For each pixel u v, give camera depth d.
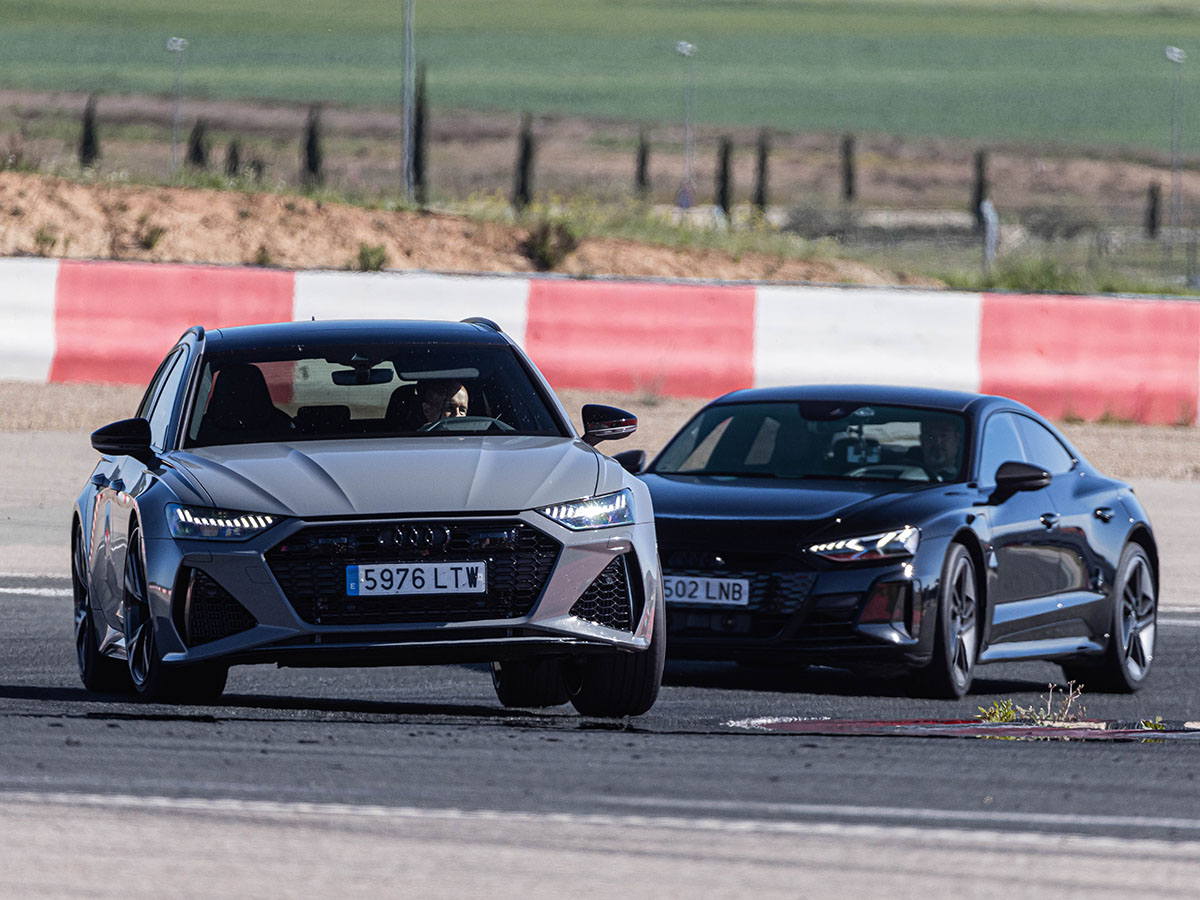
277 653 26.77
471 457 28.67
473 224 91.88
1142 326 71.50
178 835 19.58
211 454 29.59
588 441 31.78
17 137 94.88
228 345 32.28
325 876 18.12
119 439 30.22
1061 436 41.06
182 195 89.06
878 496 35.22
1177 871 19.09
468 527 27.17
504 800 21.62
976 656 35.22
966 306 70.81
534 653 27.47
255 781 22.33
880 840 20.12
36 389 67.81
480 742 25.64
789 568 33.75
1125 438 68.06
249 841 19.41
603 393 69.75
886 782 23.44
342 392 31.28
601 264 91.38
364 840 19.53
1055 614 37.19
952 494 35.81
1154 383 71.38
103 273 69.38
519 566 27.34
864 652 33.25
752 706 32.03
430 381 31.44
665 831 20.25
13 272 69.12
